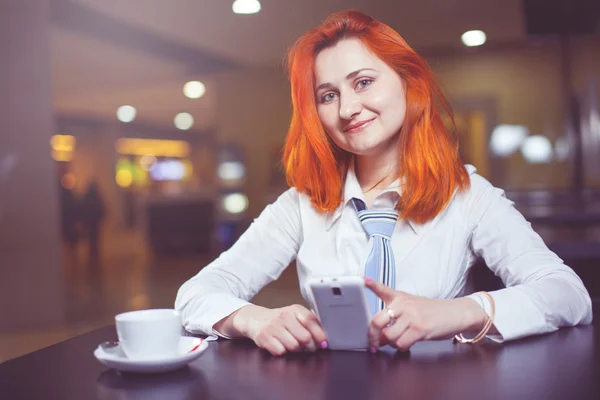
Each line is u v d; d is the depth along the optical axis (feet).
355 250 4.62
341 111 4.37
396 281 4.52
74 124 54.49
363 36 4.39
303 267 4.83
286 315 3.47
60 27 20.59
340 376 2.97
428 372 2.97
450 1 19.11
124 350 3.11
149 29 21.83
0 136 16.06
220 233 32.86
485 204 4.70
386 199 4.66
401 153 4.58
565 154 26.68
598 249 8.28
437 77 4.66
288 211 5.18
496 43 26.35
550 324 3.66
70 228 39.47
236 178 32.35
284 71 5.00
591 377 2.80
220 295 4.12
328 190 4.79
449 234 4.63
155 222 37.60
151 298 19.84
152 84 33.55
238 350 3.59
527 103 27.12
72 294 21.08
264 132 31.94
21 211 16.26
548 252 4.40
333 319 3.36
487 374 2.90
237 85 32.14
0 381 3.02
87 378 3.05
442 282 4.56
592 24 16.84
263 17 20.39
